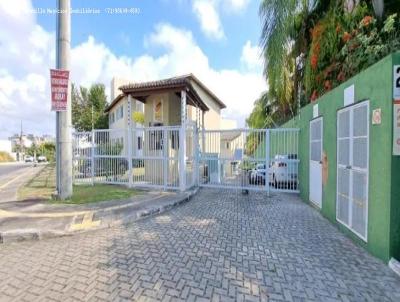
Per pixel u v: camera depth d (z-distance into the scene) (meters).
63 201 8.18
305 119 8.57
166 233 5.57
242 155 10.57
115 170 11.45
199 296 3.21
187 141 10.85
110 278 3.66
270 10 7.57
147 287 3.42
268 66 7.91
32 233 5.36
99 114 38.62
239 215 6.96
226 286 3.43
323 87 8.10
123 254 4.48
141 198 8.60
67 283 3.55
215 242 4.99
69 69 8.35
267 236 5.30
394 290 3.30
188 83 10.24
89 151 11.91
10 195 9.49
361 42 5.71
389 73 3.74
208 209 7.68
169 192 9.64
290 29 8.17
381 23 5.92
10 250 4.82
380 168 3.99
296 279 3.59
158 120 12.23
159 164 10.41
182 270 3.87
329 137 6.19
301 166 9.13
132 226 6.12
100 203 7.90
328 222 6.21
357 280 3.54
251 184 10.52
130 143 10.92
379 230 4.05
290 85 10.65
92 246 4.90
